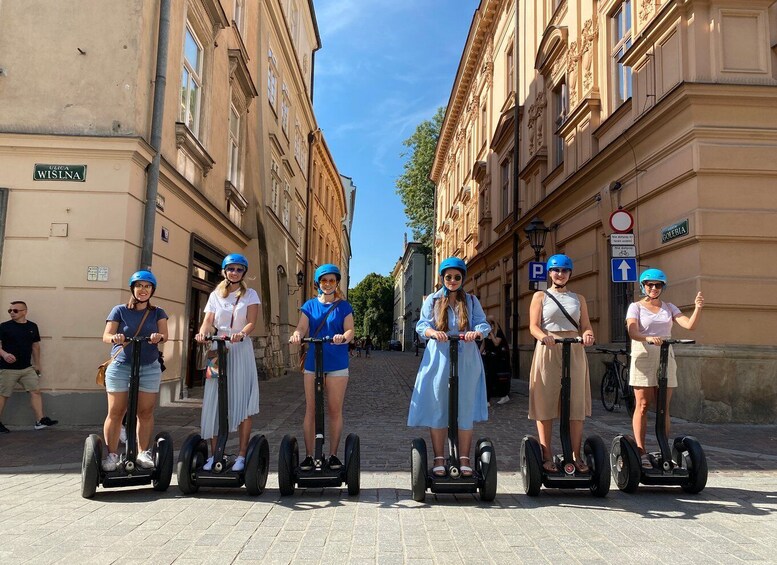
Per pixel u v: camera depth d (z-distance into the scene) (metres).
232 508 4.28
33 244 8.16
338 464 4.72
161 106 9.04
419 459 4.38
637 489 4.90
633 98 10.98
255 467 4.55
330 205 40.19
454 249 32.62
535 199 17.56
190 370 12.22
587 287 13.24
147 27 8.83
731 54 9.03
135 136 8.29
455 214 32.16
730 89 8.73
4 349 7.66
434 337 4.34
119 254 8.19
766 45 9.03
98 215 8.23
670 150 9.55
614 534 3.74
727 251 8.76
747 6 9.05
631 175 10.93
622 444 4.82
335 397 4.84
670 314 5.05
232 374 4.79
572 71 14.53
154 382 4.95
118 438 4.97
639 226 10.66
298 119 26.20
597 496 4.63
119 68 8.49
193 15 11.00
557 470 4.64
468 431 4.56
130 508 4.27
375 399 12.12
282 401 11.39
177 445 6.75
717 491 4.86
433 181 41.84
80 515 4.09
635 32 11.43
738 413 8.47
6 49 8.45
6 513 4.14
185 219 10.78
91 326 8.08
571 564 3.23
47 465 5.79
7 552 3.35
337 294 4.89
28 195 8.23
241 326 4.86
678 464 4.91
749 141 8.87
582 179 12.88
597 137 12.86
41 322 8.05
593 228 12.88
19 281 8.10
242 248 15.77
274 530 3.78
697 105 8.85
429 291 48.03
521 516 4.12
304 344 5.02
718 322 8.66
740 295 8.66
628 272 9.29
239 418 4.75
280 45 20.80
